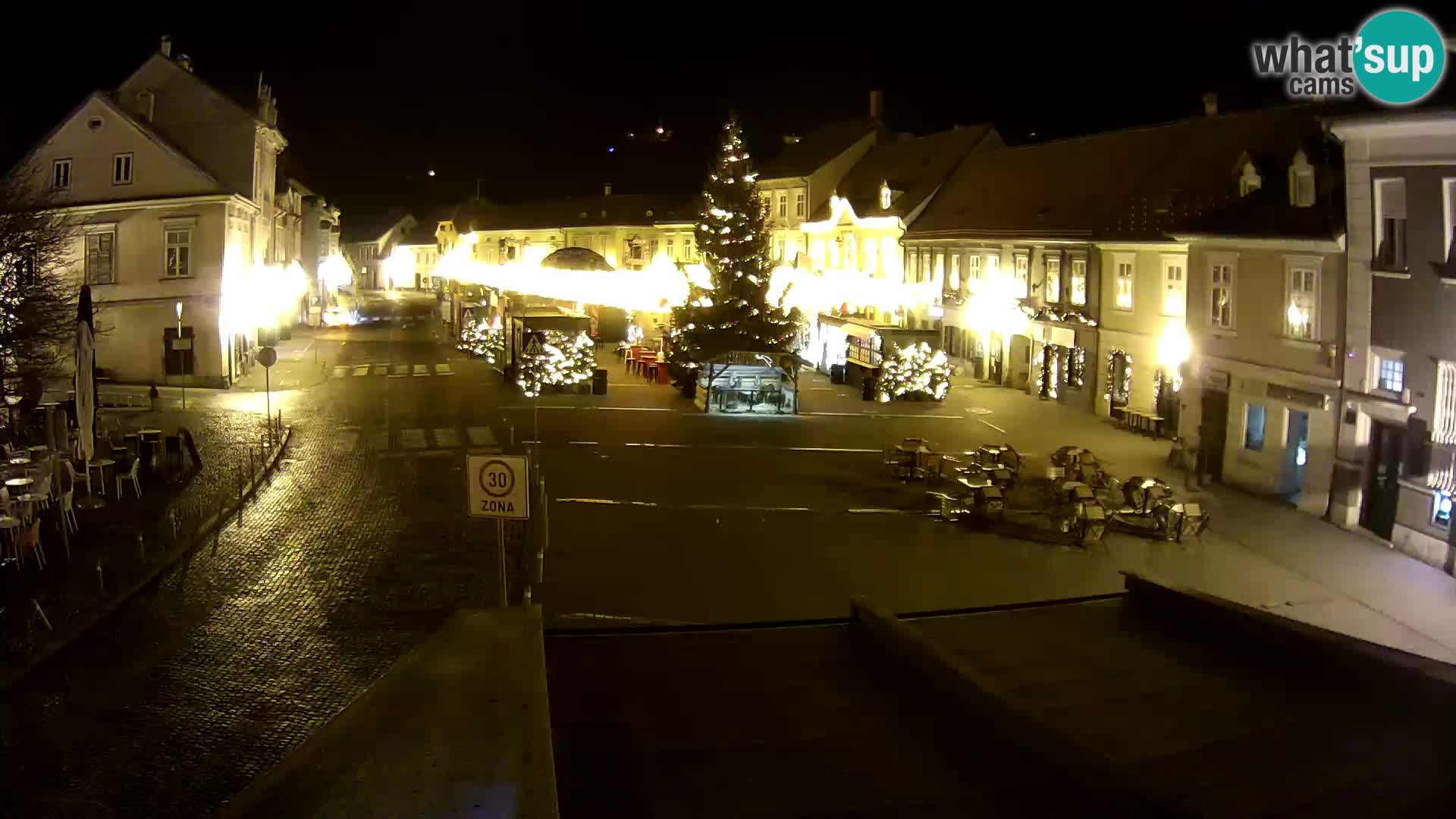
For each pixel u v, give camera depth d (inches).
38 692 499.5
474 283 2787.9
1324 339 903.1
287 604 636.7
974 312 1822.1
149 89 1801.2
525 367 1646.2
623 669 382.0
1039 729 267.0
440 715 271.1
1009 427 1374.3
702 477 1035.3
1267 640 410.9
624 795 259.3
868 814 242.1
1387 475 834.8
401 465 1077.8
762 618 609.3
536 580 678.5
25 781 410.9
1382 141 826.2
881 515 890.7
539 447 1185.4
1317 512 906.1
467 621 366.6
